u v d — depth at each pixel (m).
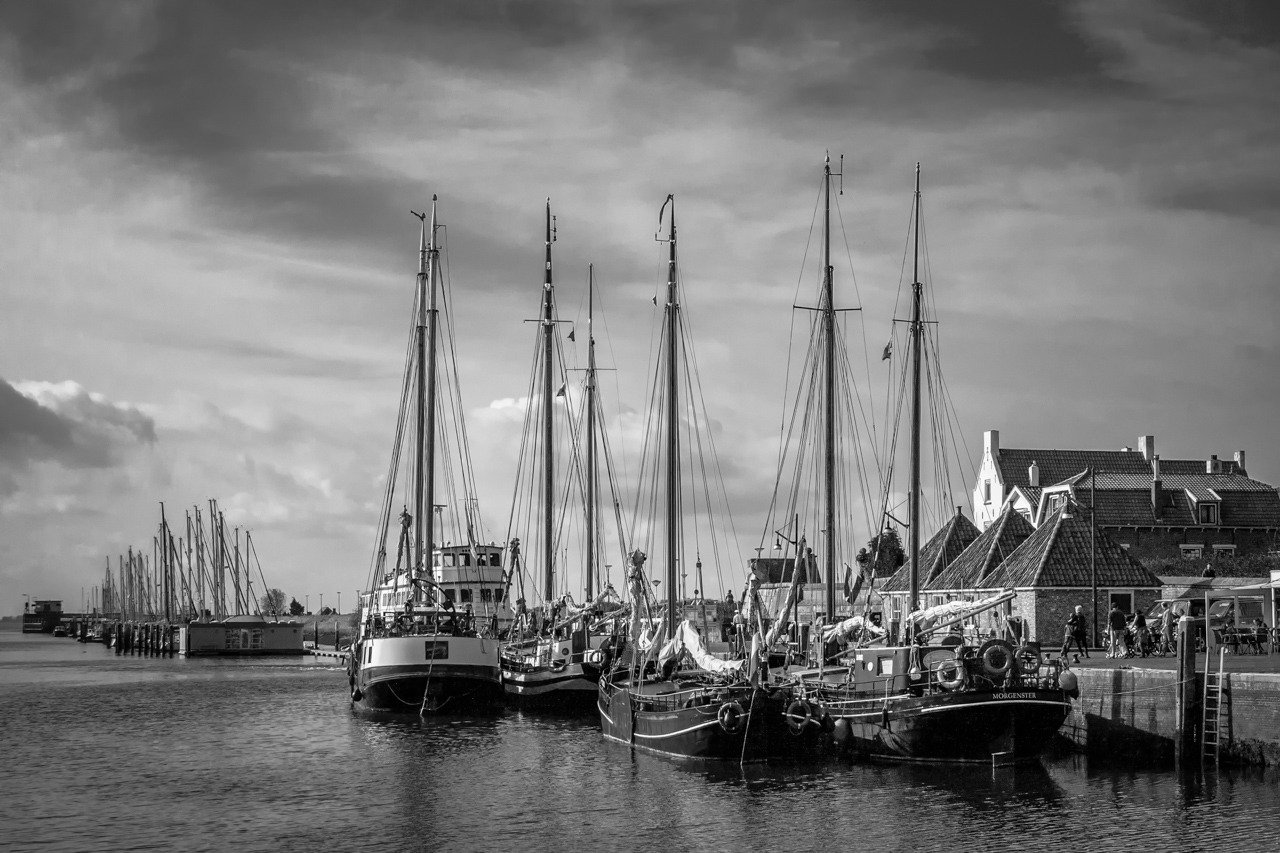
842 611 70.81
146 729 72.31
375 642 71.56
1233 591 58.28
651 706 54.75
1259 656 53.59
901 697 47.81
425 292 83.44
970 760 47.25
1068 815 40.31
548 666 72.75
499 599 89.88
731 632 65.56
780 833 39.66
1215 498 99.56
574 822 42.12
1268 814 39.28
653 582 69.44
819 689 52.78
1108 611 67.75
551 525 88.88
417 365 83.62
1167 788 42.91
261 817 44.38
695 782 47.44
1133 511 99.44
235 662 156.12
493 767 53.38
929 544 86.50
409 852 38.97
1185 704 44.75
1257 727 43.06
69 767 56.72
